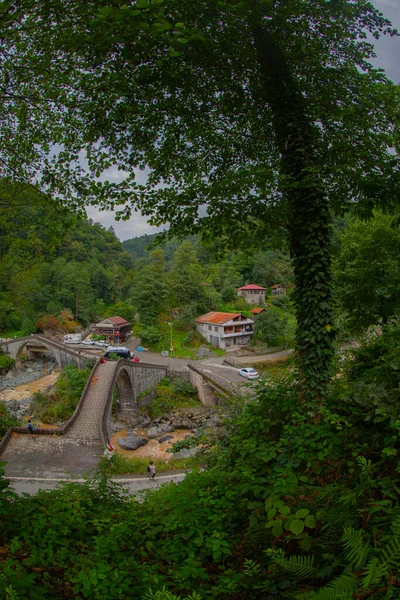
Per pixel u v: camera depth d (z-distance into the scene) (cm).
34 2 482
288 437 525
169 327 5572
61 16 527
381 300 1341
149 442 2752
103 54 580
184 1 530
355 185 697
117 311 6944
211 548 368
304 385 606
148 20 489
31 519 418
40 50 602
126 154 722
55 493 579
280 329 4672
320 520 324
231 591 291
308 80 712
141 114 671
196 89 687
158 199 648
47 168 740
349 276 1405
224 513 429
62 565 332
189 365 3691
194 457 853
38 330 6150
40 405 3056
